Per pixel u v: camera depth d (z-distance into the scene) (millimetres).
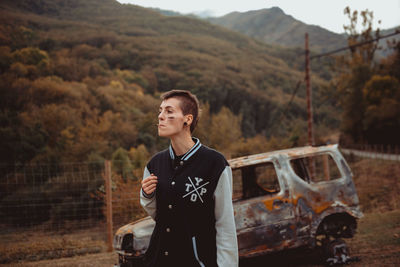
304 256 5035
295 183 4348
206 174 1440
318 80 91438
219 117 26609
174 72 70812
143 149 19328
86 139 24594
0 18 41844
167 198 1447
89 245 6930
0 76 35938
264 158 4406
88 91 41562
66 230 10156
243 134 59094
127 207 8383
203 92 64250
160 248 1443
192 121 1535
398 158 19125
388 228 6426
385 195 10797
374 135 32219
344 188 4496
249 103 68125
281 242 4125
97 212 11180
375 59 41938
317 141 24984
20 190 14359
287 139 26656
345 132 37031
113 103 39812
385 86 33781
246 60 104375
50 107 31141
